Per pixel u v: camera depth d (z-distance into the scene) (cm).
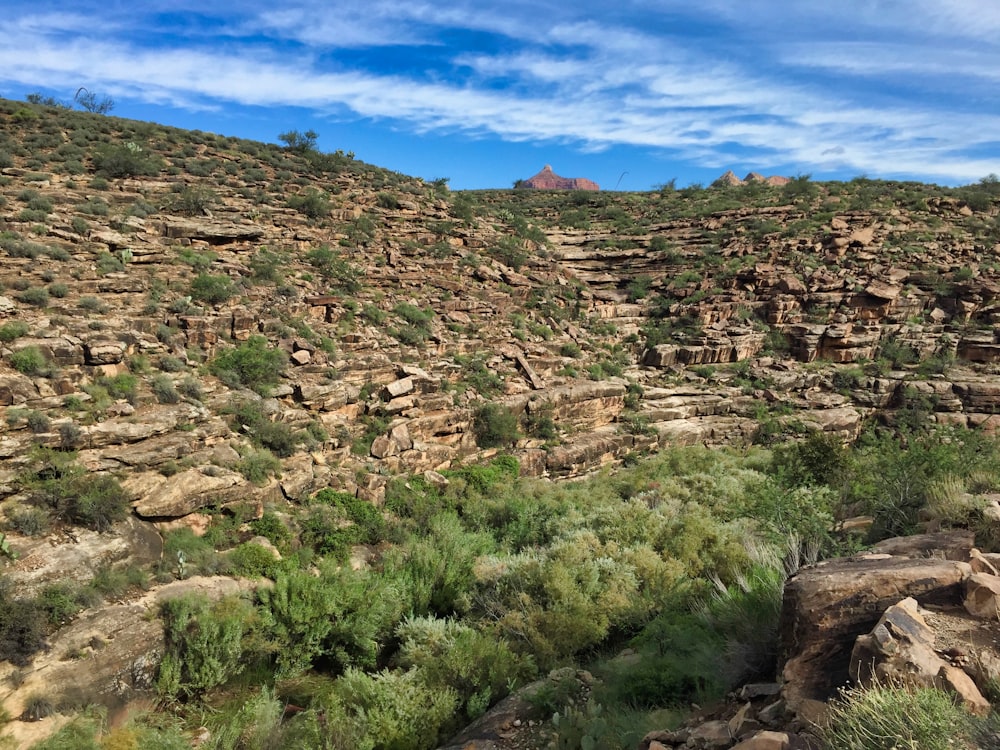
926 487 1059
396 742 960
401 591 1513
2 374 1634
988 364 4278
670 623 991
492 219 6438
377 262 4112
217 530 1625
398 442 2470
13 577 1205
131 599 1304
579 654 1183
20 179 3453
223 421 1952
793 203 6919
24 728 1006
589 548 1544
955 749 339
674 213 7519
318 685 1300
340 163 5956
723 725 532
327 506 1931
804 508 1210
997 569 591
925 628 472
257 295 2889
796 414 3925
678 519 1656
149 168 4109
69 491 1410
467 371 3216
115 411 1714
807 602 554
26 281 2200
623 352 4503
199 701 1218
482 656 1117
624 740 643
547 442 3075
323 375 2520
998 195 7294
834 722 406
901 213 6334
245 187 4512
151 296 2462
